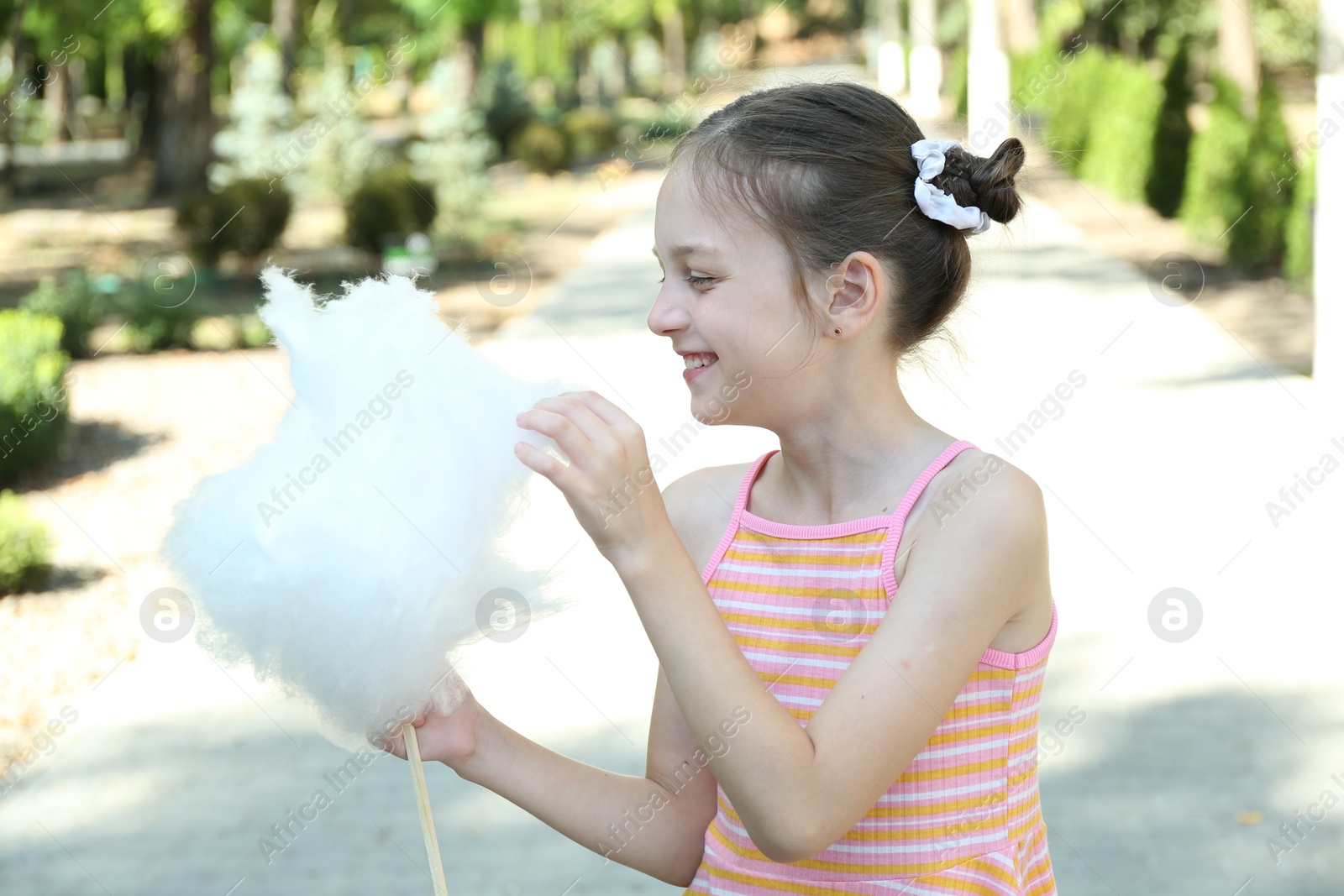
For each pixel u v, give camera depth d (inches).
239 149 758.5
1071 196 760.3
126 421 386.9
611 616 223.1
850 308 51.9
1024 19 1087.6
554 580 53.6
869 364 53.6
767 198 50.9
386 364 51.4
